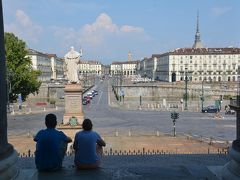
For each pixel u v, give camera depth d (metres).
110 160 12.84
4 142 8.44
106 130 55.03
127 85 149.25
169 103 119.44
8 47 77.56
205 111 85.94
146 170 9.70
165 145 41.03
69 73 37.88
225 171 8.91
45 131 9.51
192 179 8.71
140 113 83.31
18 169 9.10
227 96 123.75
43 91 127.88
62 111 86.12
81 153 9.61
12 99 83.38
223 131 55.16
